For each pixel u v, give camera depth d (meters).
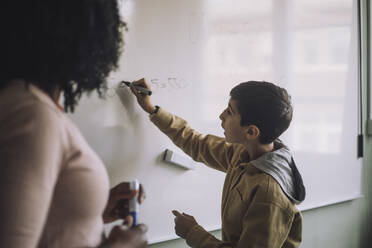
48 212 0.57
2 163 0.49
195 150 1.21
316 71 1.73
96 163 0.61
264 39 1.54
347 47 1.86
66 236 0.58
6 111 0.51
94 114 1.10
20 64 0.55
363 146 2.03
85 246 0.59
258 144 1.05
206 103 1.39
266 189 0.96
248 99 1.00
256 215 0.95
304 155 1.73
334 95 1.82
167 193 1.32
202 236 1.04
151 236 1.29
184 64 1.31
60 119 0.55
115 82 1.13
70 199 0.57
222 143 1.21
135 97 1.19
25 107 0.52
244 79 1.49
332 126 1.83
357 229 2.09
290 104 1.04
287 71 1.63
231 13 1.42
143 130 1.22
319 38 1.73
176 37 1.27
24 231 0.49
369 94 2.02
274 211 0.94
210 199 1.45
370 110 2.04
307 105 1.72
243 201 1.00
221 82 1.42
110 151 1.15
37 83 0.57
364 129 2.03
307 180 1.76
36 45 0.54
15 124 0.50
